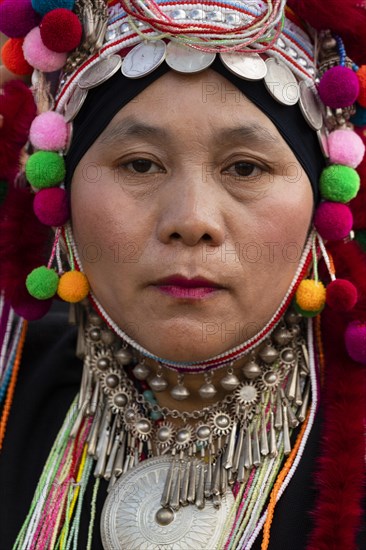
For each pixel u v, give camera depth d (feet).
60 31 3.05
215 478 3.18
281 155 3.03
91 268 3.22
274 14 2.97
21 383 3.72
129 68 2.94
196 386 3.37
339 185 3.19
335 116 3.20
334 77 3.08
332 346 3.41
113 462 3.33
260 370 3.32
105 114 3.05
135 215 3.02
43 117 3.24
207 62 2.87
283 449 3.22
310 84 3.14
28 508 3.30
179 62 2.89
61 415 3.55
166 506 3.13
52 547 3.18
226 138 2.93
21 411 3.58
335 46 3.21
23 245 3.52
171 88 2.91
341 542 2.91
